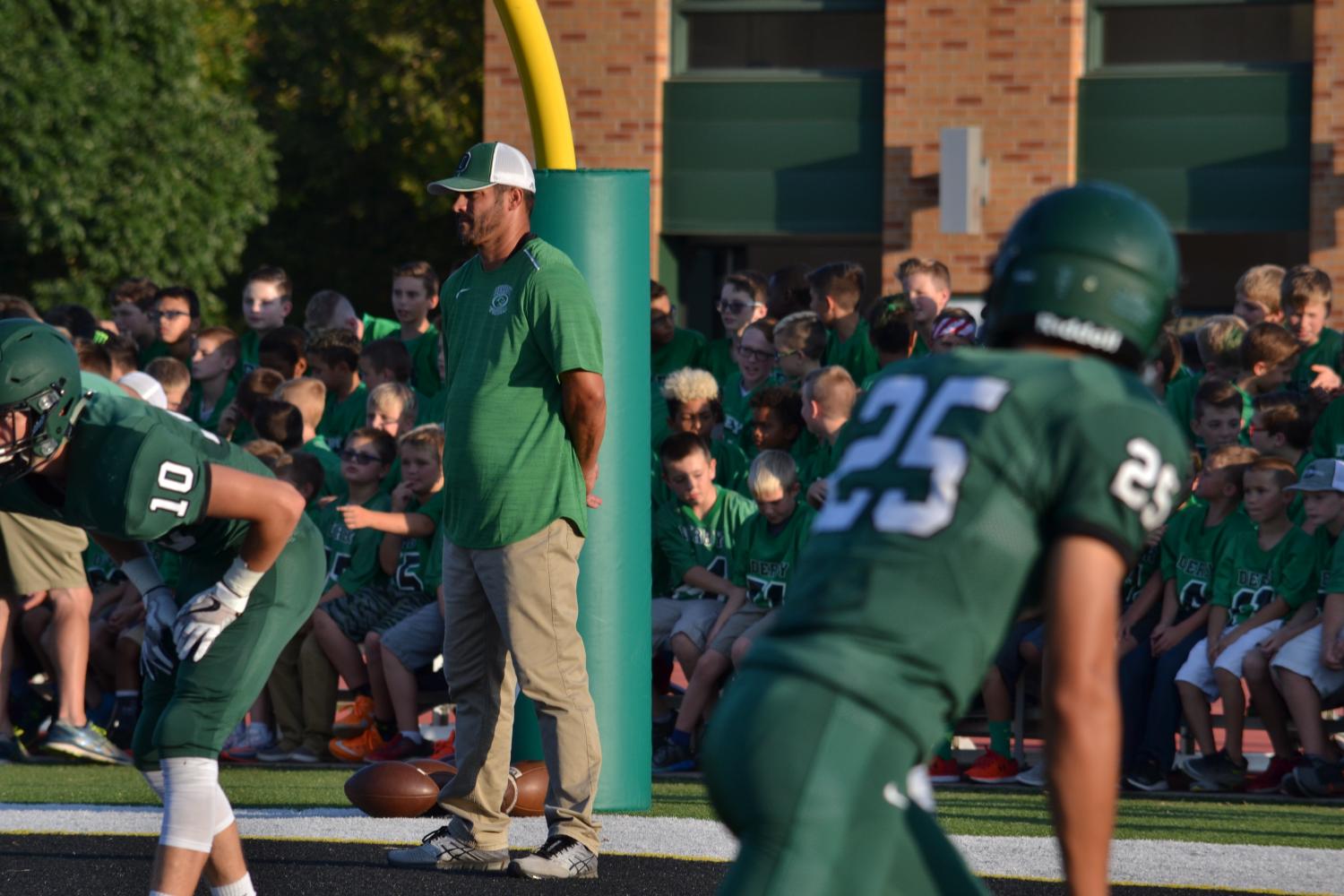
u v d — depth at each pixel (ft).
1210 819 67.51
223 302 288.51
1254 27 165.58
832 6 174.40
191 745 43.73
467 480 55.47
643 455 66.59
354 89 294.25
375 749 85.66
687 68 177.68
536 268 55.57
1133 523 25.30
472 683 57.21
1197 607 78.54
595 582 66.03
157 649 45.52
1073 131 166.71
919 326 97.14
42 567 84.48
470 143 290.97
